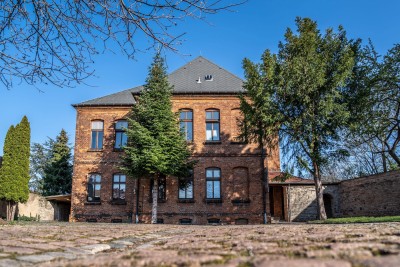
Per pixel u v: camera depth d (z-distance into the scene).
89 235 6.47
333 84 18.55
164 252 3.51
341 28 20.47
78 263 2.81
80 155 23.98
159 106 20.97
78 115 24.55
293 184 24.95
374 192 21.45
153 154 19.56
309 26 19.56
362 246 3.29
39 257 3.43
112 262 2.80
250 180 22.81
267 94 18.72
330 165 21.16
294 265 2.17
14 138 24.73
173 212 22.48
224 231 7.75
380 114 20.67
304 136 18.91
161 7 4.29
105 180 23.58
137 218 22.42
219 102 23.92
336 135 19.41
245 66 19.59
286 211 24.95
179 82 25.09
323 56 19.38
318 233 5.50
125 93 26.38
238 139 21.92
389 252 2.81
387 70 20.28
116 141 24.28
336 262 2.24
